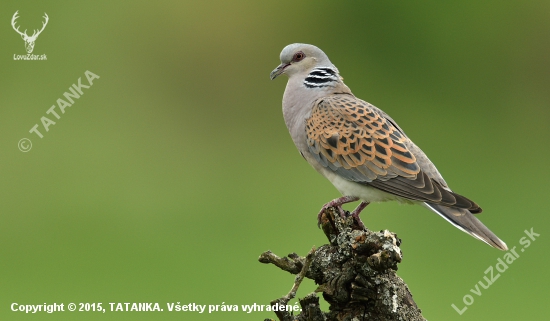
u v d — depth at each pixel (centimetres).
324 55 973
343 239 691
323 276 699
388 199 861
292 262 709
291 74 972
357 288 678
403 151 844
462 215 788
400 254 654
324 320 667
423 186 816
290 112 952
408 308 684
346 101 901
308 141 902
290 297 663
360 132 864
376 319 682
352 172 862
